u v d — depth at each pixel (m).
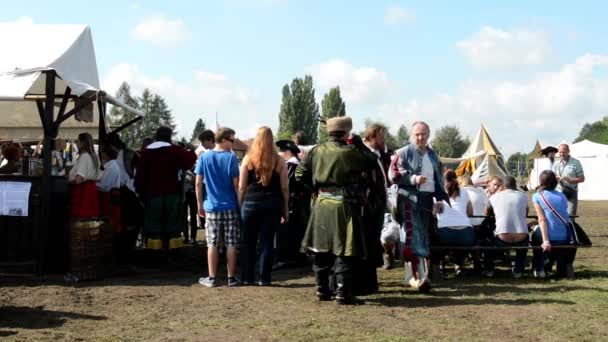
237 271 8.97
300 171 6.77
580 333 5.41
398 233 9.03
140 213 9.82
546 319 5.91
